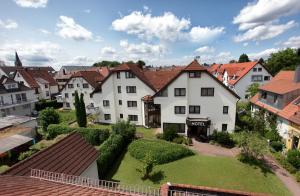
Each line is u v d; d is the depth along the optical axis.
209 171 18.73
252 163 19.66
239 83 46.16
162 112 28.55
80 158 13.85
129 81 33.12
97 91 35.44
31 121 29.89
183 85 26.80
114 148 21.61
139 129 32.50
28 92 48.03
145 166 18.17
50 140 28.67
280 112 24.36
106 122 36.19
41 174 9.70
